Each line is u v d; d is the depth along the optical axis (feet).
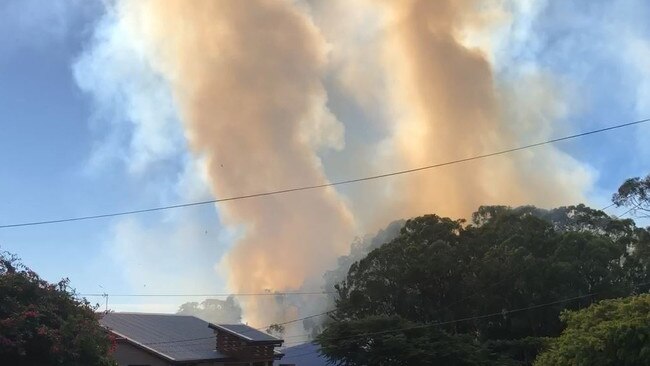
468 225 150.61
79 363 48.52
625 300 55.06
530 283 127.75
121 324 103.65
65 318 50.49
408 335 116.26
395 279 141.28
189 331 110.11
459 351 112.68
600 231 149.28
